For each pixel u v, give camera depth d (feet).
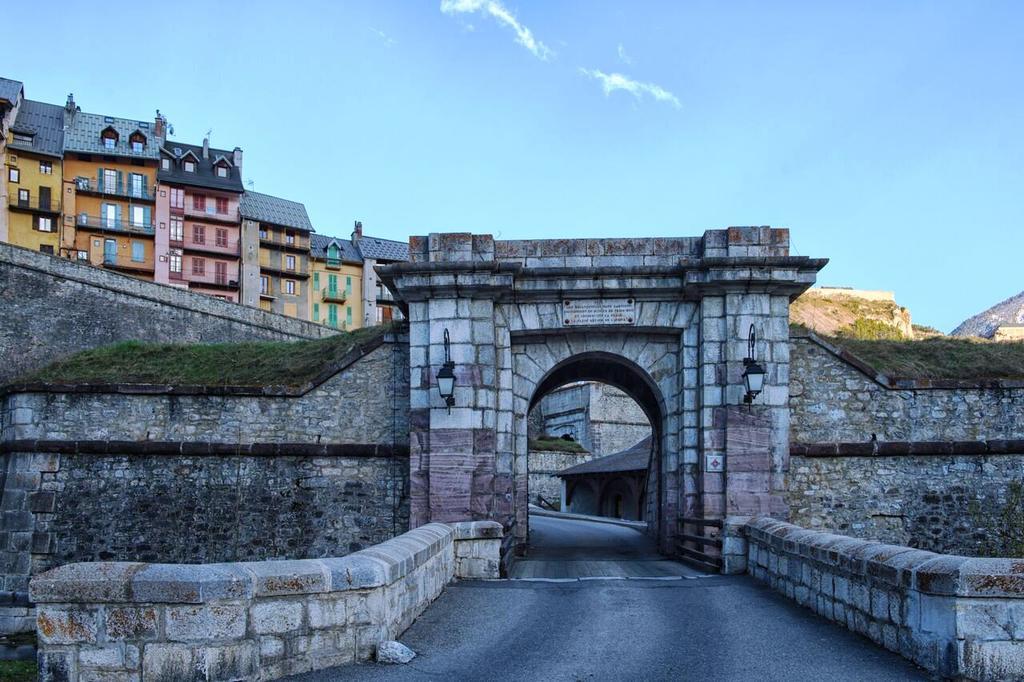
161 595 25.35
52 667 25.21
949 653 25.08
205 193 220.43
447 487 56.24
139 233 207.21
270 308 236.43
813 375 61.00
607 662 29.35
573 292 58.29
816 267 56.24
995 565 25.00
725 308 57.00
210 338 142.31
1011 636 24.45
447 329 57.67
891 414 60.44
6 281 120.37
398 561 32.71
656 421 70.95
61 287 125.80
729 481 55.26
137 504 62.64
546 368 60.34
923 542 58.80
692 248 59.21
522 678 27.30
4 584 61.57
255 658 26.18
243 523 62.34
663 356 60.13
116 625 25.36
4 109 188.55
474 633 33.91
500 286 57.16
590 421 204.85
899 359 64.75
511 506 58.08
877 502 59.26
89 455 63.26
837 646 30.63
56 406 63.82
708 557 53.36
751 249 56.95
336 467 62.90
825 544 36.27
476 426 56.85
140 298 134.21
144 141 210.79
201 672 25.34
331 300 250.16
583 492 163.43
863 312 246.47
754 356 56.24
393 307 266.98
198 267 217.77
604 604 40.24
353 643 29.04
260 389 63.67
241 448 62.85
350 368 64.13
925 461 59.82
